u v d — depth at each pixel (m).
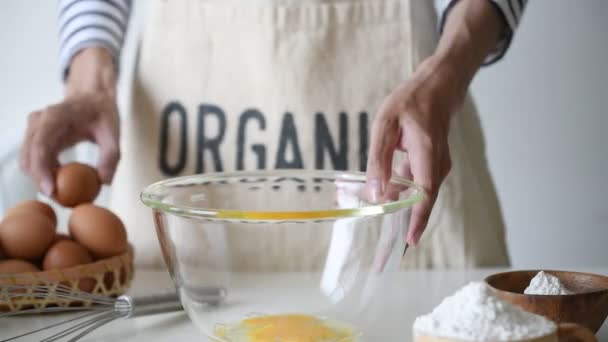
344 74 1.09
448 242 1.10
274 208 0.82
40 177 0.97
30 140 0.98
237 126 1.11
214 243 0.63
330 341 0.62
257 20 1.09
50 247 0.86
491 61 1.03
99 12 1.15
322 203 0.81
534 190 1.76
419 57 1.10
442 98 0.80
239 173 0.82
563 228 1.76
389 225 0.63
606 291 0.63
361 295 0.64
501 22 0.98
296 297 0.63
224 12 1.10
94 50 1.13
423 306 0.81
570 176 1.74
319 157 1.09
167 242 0.65
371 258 0.63
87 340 0.72
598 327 0.64
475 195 1.12
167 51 1.13
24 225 0.84
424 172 0.72
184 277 0.65
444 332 0.55
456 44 0.89
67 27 1.15
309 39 1.08
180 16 1.12
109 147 1.04
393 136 0.76
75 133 1.04
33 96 1.82
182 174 1.13
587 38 1.68
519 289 0.69
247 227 0.63
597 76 1.69
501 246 1.17
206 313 0.64
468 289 0.57
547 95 1.71
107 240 0.87
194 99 1.12
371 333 0.72
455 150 1.10
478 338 0.53
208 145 1.12
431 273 1.00
